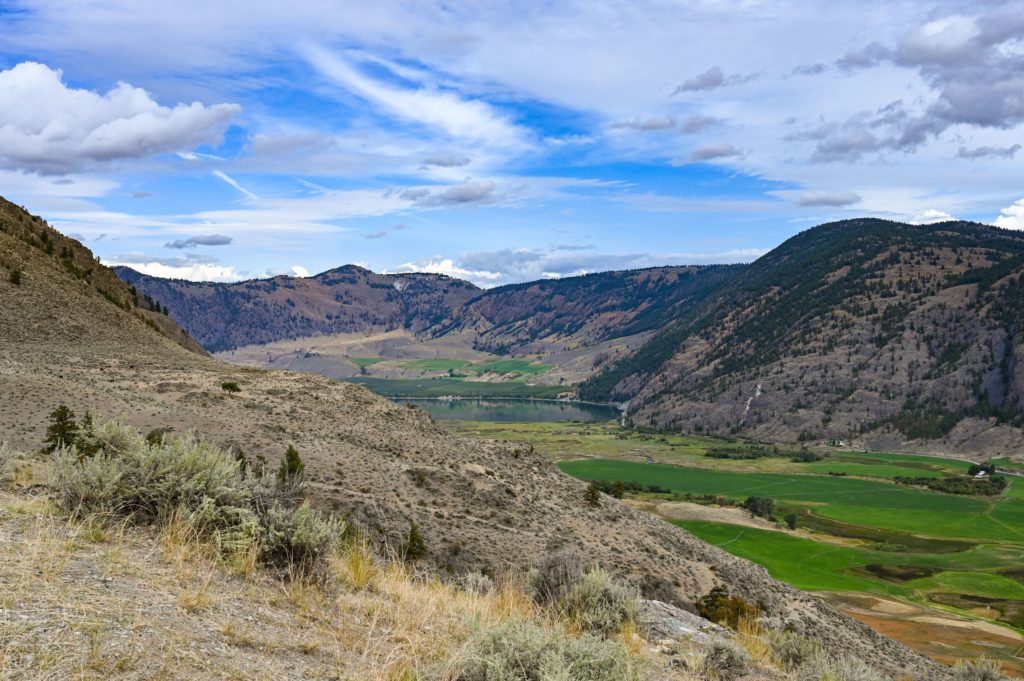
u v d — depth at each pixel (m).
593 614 9.38
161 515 6.98
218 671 4.27
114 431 8.19
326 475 40.22
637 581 38.12
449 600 8.43
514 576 10.72
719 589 41.12
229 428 44.06
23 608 4.30
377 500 38.09
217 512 7.15
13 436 30.78
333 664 5.10
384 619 6.67
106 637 4.21
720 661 8.89
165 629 4.62
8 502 6.89
